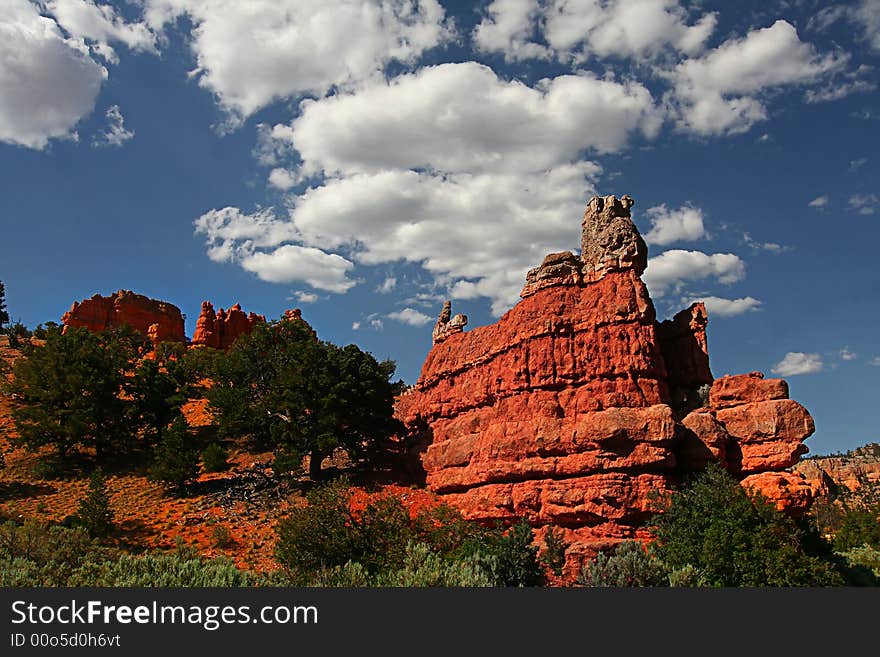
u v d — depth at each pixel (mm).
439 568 40375
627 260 57406
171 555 50281
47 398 78875
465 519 55156
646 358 54094
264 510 63438
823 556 56062
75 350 82688
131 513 63938
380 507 52188
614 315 55531
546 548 47625
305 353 72875
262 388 83812
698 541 45344
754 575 42719
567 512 50344
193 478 70625
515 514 53188
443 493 62125
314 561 46500
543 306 58969
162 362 114625
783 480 50906
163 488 69625
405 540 47969
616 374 54188
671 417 50750
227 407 78375
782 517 47375
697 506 46688
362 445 77000
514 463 54500
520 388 57719
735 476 53469
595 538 48812
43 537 47719
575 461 51750
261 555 54438
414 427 73000
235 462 76750
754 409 53938
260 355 85938
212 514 62750
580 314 57344
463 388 66562
